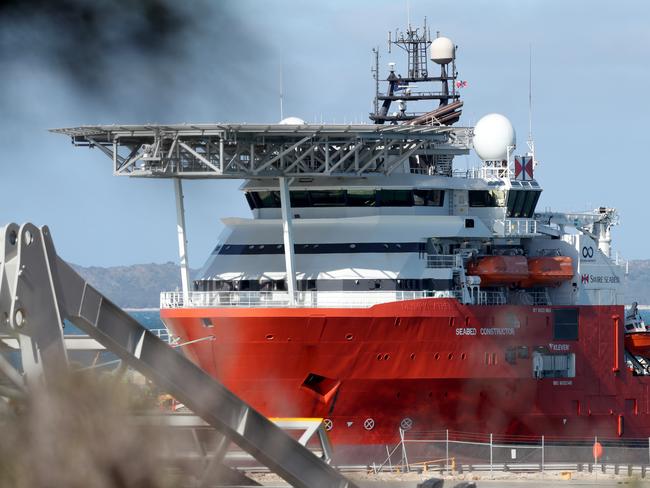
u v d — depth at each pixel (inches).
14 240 4163.4
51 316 4210.1
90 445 4306.1
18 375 4261.8
